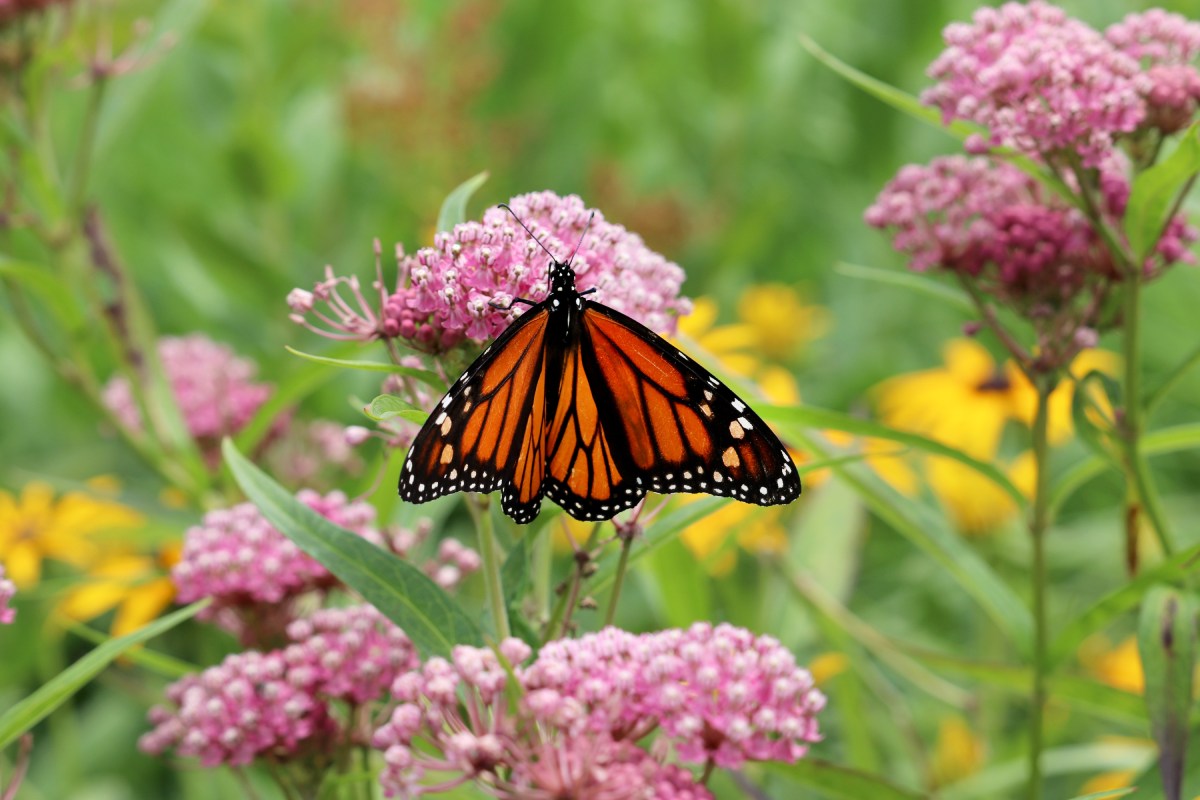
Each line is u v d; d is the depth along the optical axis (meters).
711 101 1.56
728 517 0.96
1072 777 1.01
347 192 1.47
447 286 0.78
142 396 0.99
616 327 0.79
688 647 0.77
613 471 0.80
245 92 1.35
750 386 0.88
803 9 1.58
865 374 1.35
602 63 1.59
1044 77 0.83
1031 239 0.86
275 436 1.02
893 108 1.41
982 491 1.01
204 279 1.29
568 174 1.50
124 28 1.30
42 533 1.02
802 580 0.93
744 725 0.77
